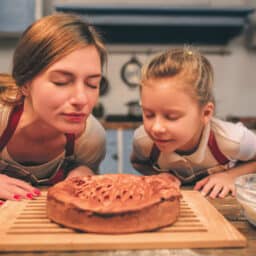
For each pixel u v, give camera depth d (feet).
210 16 8.71
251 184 2.65
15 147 3.59
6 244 2.02
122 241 2.06
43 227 2.27
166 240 2.08
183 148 3.75
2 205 2.65
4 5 8.41
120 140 8.00
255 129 8.50
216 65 9.49
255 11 9.39
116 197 2.31
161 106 2.94
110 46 9.37
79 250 2.04
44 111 2.86
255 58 9.51
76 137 3.65
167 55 3.29
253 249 2.07
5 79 3.64
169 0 9.47
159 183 2.52
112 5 8.59
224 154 3.81
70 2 9.34
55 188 2.45
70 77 2.73
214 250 2.06
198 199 2.83
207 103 3.36
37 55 2.80
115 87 9.47
